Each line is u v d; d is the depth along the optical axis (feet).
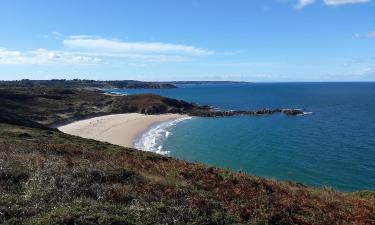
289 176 173.27
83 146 103.71
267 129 320.70
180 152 223.92
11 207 38.42
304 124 353.51
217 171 68.44
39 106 376.07
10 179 47.85
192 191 51.44
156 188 50.52
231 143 254.27
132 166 67.92
